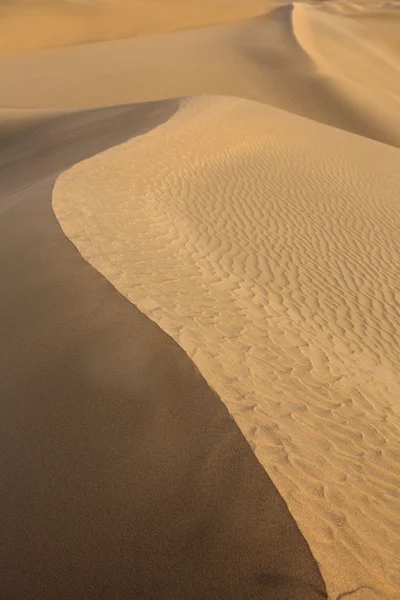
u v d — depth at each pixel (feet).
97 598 10.57
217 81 95.04
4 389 15.71
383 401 19.15
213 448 13.10
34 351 16.99
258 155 46.73
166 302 20.11
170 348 16.61
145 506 11.95
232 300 23.25
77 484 12.66
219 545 11.06
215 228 33.12
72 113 58.59
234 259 29.53
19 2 142.41
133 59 107.34
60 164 42.60
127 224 28.89
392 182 47.93
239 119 52.65
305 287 28.76
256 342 19.43
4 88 90.74
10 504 12.43
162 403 14.52
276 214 37.40
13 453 13.66
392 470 14.37
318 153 50.55
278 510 11.61
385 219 40.06
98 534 11.58
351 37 134.00
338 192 43.32
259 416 14.43
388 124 85.61
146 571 10.84
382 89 104.12
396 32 158.40
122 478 12.64
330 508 12.08
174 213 33.47
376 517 12.34
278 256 31.63
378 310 28.35
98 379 15.52
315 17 146.72
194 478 12.40
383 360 23.75
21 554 11.45
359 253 34.45
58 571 11.09
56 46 126.31
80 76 97.04
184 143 44.42
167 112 52.60
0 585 10.97
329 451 14.10
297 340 21.59
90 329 17.65
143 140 43.06
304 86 93.09
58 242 23.86
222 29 136.56
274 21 138.51
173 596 10.41
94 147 45.93
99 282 20.56
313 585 10.38
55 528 11.82
